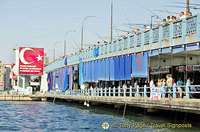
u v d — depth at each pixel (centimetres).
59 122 2489
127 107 2820
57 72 6134
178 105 1847
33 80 8250
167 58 2914
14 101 6125
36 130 2080
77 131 2002
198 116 1917
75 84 5241
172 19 2477
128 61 3131
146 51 2800
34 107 4262
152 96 2145
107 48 3622
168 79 2367
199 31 2138
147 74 2780
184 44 2303
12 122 2519
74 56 4944
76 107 4166
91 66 4172
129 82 3456
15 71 7062
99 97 3216
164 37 2545
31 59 6881
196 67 2578
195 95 2361
